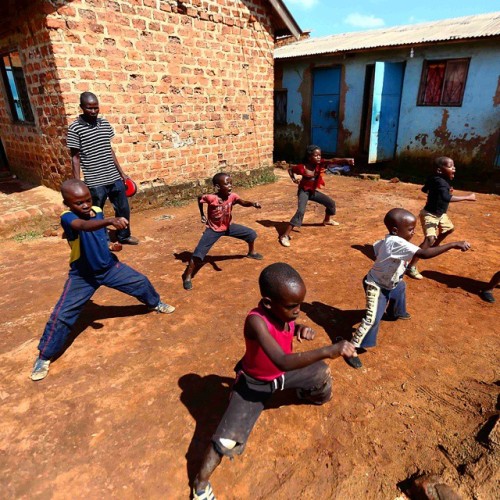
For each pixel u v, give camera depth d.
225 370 2.88
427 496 1.85
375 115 10.63
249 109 8.77
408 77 10.79
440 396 2.57
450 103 10.27
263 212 7.20
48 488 2.02
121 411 2.50
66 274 4.63
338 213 7.06
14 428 2.38
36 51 5.86
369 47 10.62
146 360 3.00
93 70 5.99
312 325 3.45
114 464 2.14
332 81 12.57
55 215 6.29
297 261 4.88
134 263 4.89
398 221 2.87
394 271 2.85
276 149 15.07
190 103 7.51
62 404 2.57
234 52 8.05
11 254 5.31
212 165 8.32
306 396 2.45
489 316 3.54
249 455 2.18
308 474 2.07
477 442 2.15
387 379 2.74
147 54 6.59
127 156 6.78
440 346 3.11
